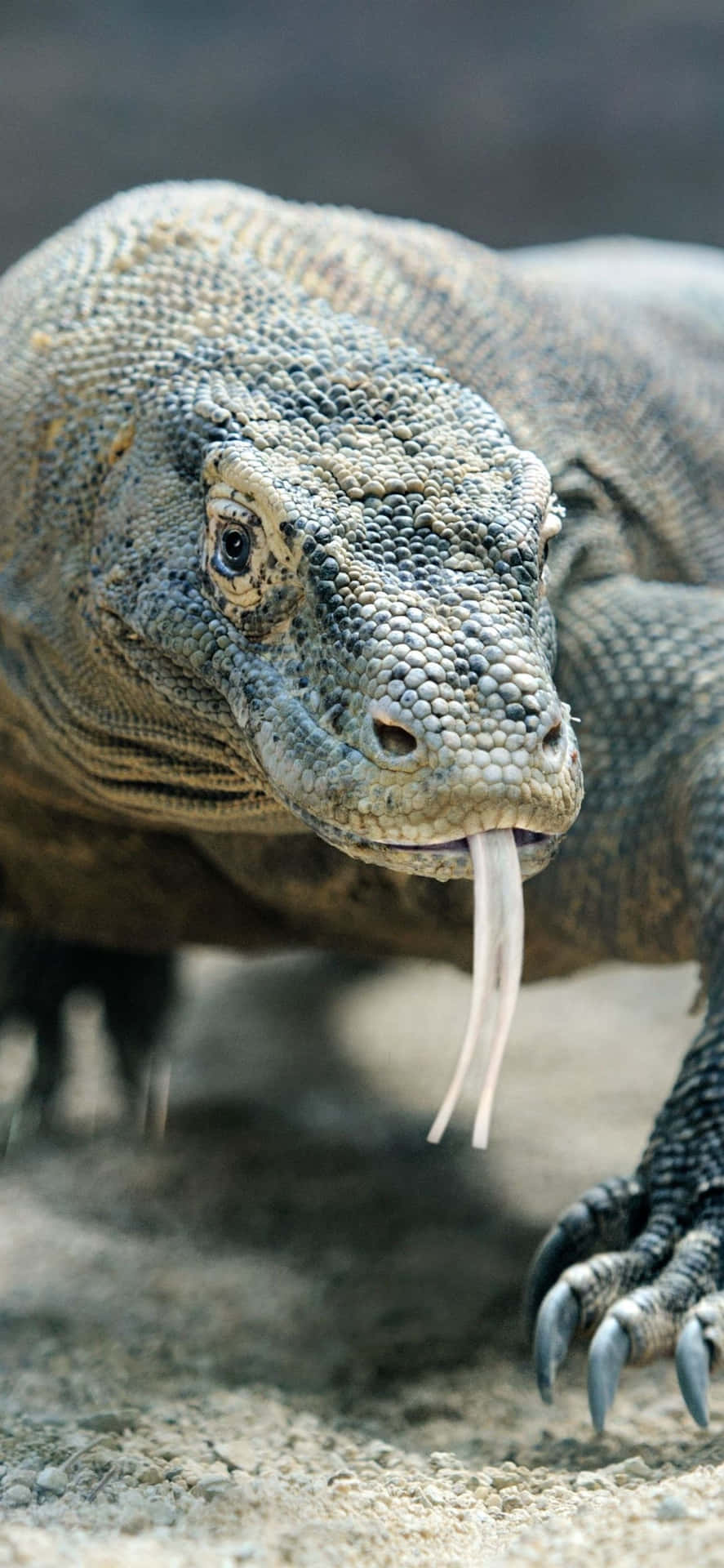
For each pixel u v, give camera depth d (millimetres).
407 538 3209
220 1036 7836
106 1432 3637
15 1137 6258
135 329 4043
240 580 3336
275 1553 2775
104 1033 6488
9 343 4324
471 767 2871
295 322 3910
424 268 4691
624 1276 3574
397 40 13352
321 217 4688
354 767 2961
